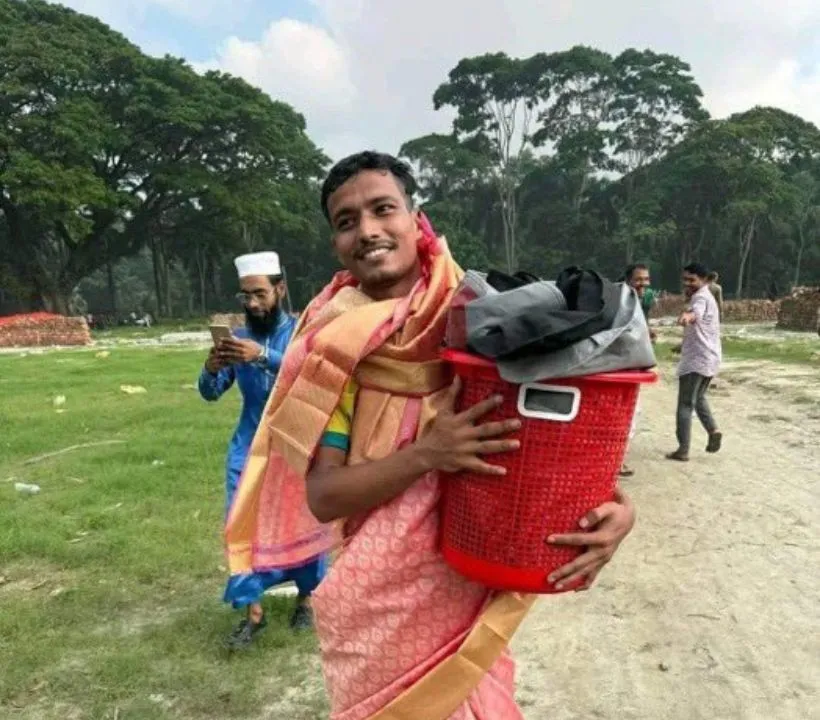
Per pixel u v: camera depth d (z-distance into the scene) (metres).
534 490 1.68
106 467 7.91
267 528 2.33
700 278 8.16
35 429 10.00
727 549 5.62
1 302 58.22
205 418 10.60
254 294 4.38
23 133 43.78
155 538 5.77
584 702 3.73
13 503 6.75
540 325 1.57
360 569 1.91
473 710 1.97
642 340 1.67
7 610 4.67
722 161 60.62
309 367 1.91
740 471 7.82
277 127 52.56
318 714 3.66
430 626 1.91
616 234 66.56
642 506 6.66
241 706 3.73
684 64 69.44
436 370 1.88
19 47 43.22
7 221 49.97
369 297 2.01
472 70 70.12
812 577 5.09
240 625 4.40
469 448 1.68
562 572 1.73
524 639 4.38
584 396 1.65
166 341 34.34
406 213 1.98
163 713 3.68
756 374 15.18
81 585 5.03
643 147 71.12
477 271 1.82
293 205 58.00
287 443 1.96
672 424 10.66
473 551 1.75
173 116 46.75
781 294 68.94
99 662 4.08
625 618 4.58
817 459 8.24
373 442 1.89
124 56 47.41
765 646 4.21
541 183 74.44
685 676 3.94
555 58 68.31
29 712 3.71
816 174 79.62
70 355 23.86
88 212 49.72
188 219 56.03
